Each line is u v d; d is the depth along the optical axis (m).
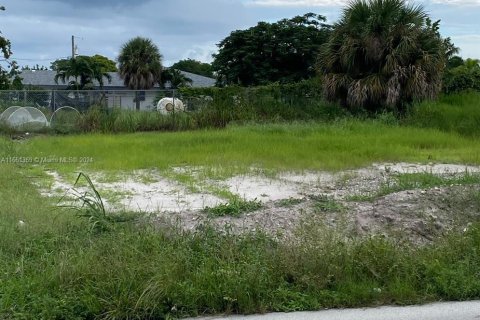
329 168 12.60
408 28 21.80
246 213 7.79
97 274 5.32
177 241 6.16
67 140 18.33
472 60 26.14
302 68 41.69
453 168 12.89
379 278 5.62
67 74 46.03
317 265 5.66
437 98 22.11
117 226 6.74
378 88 21.30
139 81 47.41
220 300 5.20
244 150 14.98
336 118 21.16
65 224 7.01
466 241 6.35
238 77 41.62
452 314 5.13
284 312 5.19
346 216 7.36
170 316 5.00
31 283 5.24
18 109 21.92
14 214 7.63
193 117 23.16
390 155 14.38
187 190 10.52
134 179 11.63
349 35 22.34
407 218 7.43
